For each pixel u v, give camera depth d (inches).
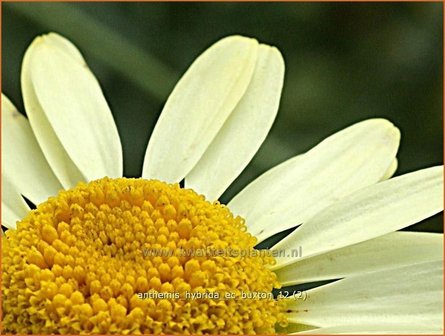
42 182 3.0
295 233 2.8
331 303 2.7
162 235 2.7
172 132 3.1
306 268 2.8
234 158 3.1
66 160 3.1
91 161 3.1
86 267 2.6
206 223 2.7
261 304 2.7
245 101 3.1
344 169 3.0
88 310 2.6
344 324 2.7
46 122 3.1
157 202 2.8
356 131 3.0
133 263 2.6
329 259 2.8
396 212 2.8
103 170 3.1
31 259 2.7
